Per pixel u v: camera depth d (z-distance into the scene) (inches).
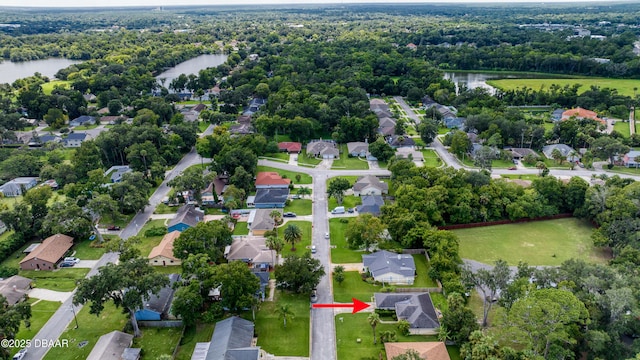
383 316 3870.6
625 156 7155.5
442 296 4099.4
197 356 3356.3
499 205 5521.7
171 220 5457.7
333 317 3863.2
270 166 7391.7
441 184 5634.8
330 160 7667.3
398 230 4864.7
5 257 4837.6
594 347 3157.0
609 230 4756.4
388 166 6840.6
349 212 5728.3
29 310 3464.6
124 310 3580.2
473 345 3280.0
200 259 3991.1
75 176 6584.6
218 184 6451.8
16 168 6840.6
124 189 5703.7
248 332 3550.7
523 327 3159.5
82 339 3644.2
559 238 5172.2
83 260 4788.4
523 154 7603.4
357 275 4446.4
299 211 5787.4
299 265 4035.4
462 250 4909.0
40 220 5201.8
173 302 3629.4
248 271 3885.3
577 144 7844.5
